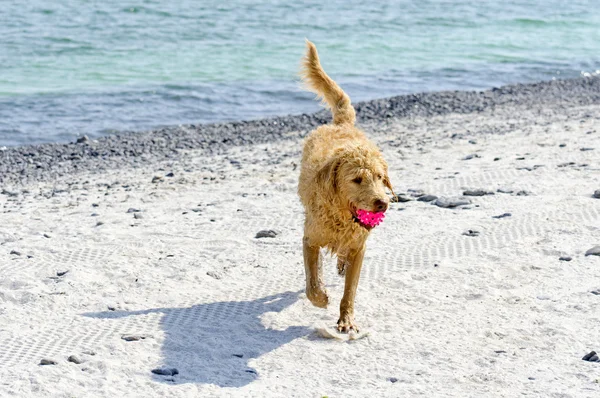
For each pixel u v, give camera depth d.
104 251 9.01
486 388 5.49
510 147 14.77
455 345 6.29
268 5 47.78
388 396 5.41
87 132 20.23
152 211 11.23
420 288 7.57
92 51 32.00
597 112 19.91
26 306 7.23
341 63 31.14
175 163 16.16
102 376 5.68
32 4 44.34
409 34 39.53
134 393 5.45
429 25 42.91
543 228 9.16
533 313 6.82
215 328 6.76
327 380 5.72
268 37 36.75
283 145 18.09
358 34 38.69
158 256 8.83
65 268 8.37
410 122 20.23
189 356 6.15
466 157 13.97
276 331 6.75
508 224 9.41
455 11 49.00
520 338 6.33
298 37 37.03
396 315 6.99
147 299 7.48
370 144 7.05
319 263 7.24
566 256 8.16
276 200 11.64
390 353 6.21
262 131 20.12
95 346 6.29
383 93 25.75
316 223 6.87
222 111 23.06
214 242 9.34
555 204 10.16
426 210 10.34
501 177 11.95
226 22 40.53
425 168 13.23
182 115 22.47
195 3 47.22
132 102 23.83
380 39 37.53
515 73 29.75
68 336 6.51
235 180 13.53
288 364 6.03
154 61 30.34
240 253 8.89
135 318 6.96
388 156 14.75
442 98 23.72
